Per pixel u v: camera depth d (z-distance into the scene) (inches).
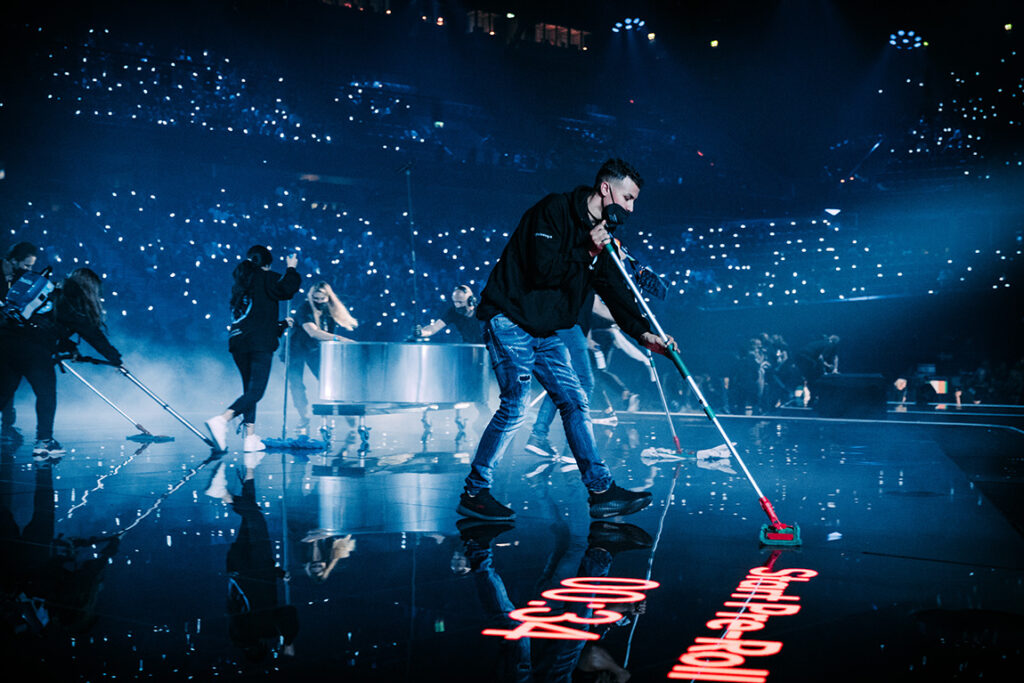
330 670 66.8
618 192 126.6
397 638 74.3
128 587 90.4
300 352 331.0
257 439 231.0
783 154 935.0
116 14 757.3
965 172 787.4
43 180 598.9
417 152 758.5
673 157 911.0
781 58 947.3
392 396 264.1
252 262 236.1
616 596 86.6
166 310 543.8
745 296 752.3
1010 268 690.8
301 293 583.8
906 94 885.8
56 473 181.0
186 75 698.8
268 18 869.8
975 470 184.7
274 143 669.9
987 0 820.0
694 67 990.4
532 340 132.3
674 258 778.2
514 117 919.7
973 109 810.8
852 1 903.1
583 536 115.9
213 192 660.7
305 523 125.0
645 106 1007.6
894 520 126.2
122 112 646.5
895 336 706.2
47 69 629.0
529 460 209.8
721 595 86.7
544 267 125.3
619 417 376.5
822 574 94.6
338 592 88.5
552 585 91.0
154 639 73.9
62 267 524.7
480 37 985.5
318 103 770.8
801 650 70.3
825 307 721.0
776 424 332.5
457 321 309.1
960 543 110.2
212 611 82.0
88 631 75.9
